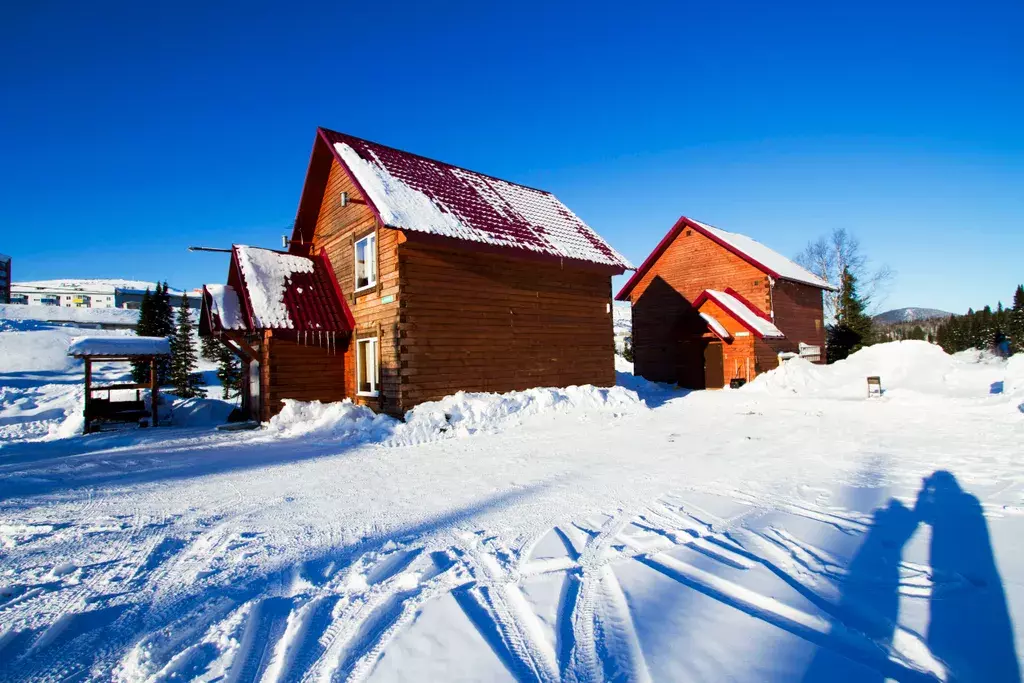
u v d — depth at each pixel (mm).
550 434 10312
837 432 9930
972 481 6031
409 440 9758
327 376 13586
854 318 34000
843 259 38188
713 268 22922
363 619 3178
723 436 9750
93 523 5051
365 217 13008
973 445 8234
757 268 21594
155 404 14516
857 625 2957
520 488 6176
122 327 54750
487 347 12898
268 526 4914
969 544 4109
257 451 9117
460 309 12453
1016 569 3629
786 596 3303
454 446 9219
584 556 4066
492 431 10711
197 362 46125
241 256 13727
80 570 3990
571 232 15758
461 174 15625
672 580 3596
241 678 2625
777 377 18453
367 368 13016
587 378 15102
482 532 4652
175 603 3457
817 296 25891
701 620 3049
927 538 4266
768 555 3988
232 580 3781
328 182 15039
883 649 2711
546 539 4445
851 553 3992
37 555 4281
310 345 13352
